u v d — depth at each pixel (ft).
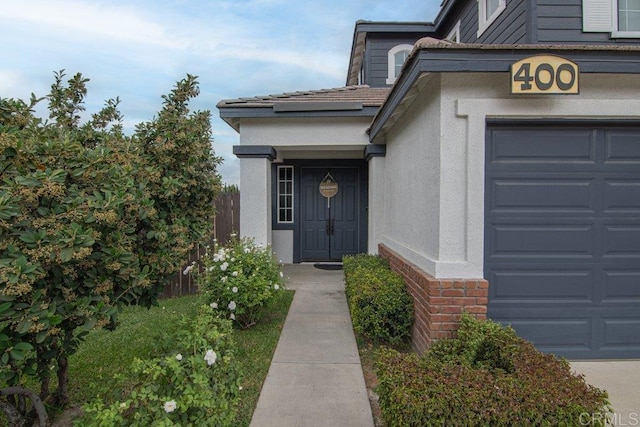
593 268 13.41
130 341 15.85
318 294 23.65
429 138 14.15
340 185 34.83
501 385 8.55
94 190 8.64
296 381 12.20
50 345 8.52
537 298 13.35
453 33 30.96
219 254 17.75
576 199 13.38
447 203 12.87
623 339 13.44
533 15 17.37
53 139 9.04
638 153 13.44
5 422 10.26
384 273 18.47
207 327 10.17
